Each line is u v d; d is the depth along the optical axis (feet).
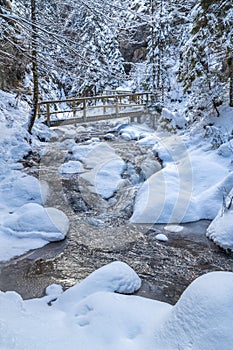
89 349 7.83
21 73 42.57
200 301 7.69
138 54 71.97
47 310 10.89
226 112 33.09
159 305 10.25
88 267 14.76
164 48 53.88
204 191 21.89
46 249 16.37
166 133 33.58
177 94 51.03
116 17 22.95
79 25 59.62
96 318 9.41
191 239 17.52
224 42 31.01
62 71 22.24
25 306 10.93
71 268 14.65
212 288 7.84
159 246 16.76
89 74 21.88
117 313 9.47
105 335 8.55
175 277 13.91
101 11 21.89
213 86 33.55
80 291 11.68
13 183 23.39
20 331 8.31
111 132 38.78
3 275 13.94
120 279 12.25
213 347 6.73
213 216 19.74
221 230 16.96
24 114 39.58
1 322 8.63
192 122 35.94
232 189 19.61
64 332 8.78
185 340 7.35
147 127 37.81
